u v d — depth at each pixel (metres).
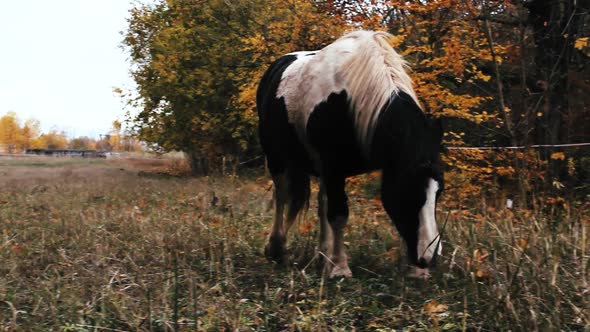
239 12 14.45
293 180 5.46
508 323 3.31
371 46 4.38
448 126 8.77
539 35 8.79
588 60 9.27
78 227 6.38
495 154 7.67
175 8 16.45
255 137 16.70
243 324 3.46
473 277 3.67
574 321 3.36
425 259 3.70
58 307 3.75
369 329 3.52
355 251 5.28
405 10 7.89
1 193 11.05
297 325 3.44
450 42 7.42
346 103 4.45
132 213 6.87
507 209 5.87
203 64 15.80
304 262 5.23
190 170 20.72
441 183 3.87
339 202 4.67
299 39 9.59
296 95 4.98
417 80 7.35
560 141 8.44
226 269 4.38
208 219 7.23
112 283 4.27
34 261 5.07
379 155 4.15
